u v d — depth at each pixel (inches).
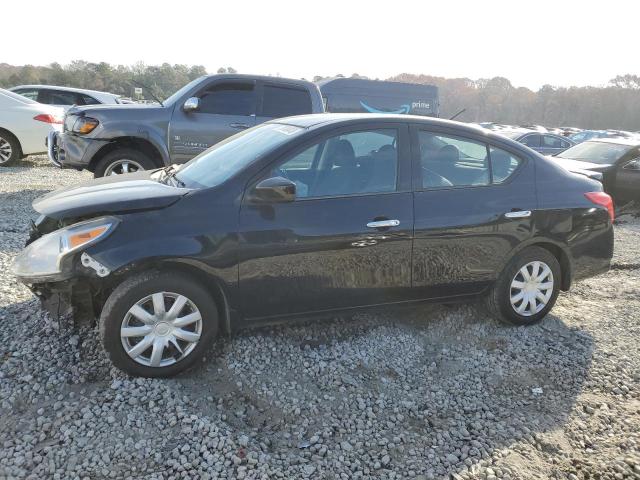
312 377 137.4
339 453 111.3
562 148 666.2
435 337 163.2
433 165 156.3
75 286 125.9
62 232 126.6
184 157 301.6
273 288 137.6
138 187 142.9
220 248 130.3
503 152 165.8
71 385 125.0
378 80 570.9
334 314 147.8
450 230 152.6
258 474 102.5
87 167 302.4
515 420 124.6
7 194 322.7
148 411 117.4
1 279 179.2
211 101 305.4
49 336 143.1
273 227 135.0
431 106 595.8
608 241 178.2
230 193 134.2
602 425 123.5
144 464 102.6
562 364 150.3
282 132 153.9
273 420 121.0
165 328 128.2
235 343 148.3
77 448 105.2
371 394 132.6
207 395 126.4
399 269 149.3
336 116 157.5
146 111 295.4
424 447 114.7
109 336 123.6
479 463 109.7
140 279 124.6
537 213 164.1
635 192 394.9
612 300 200.5
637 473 107.7
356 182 146.7
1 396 119.4
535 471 107.8
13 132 436.5
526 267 166.7
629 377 144.9
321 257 139.9
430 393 134.6
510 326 170.9
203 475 100.9
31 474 98.2
